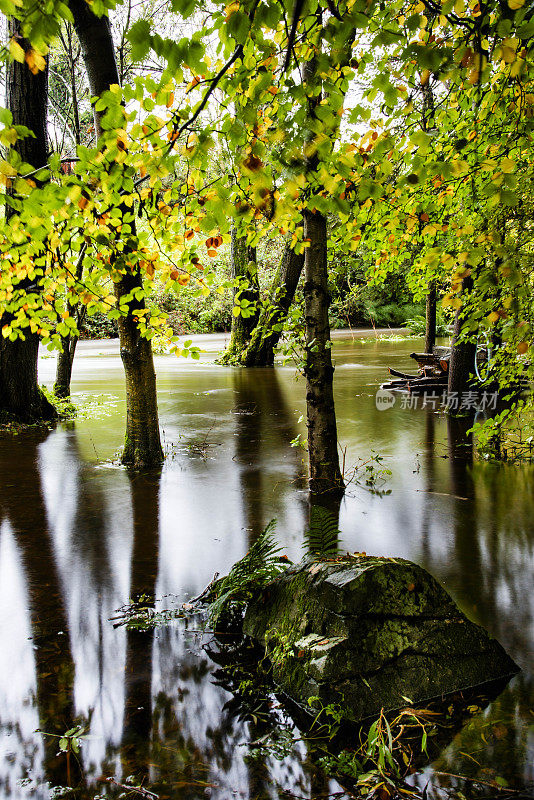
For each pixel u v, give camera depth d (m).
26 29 2.20
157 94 2.65
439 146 4.39
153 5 9.83
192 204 3.32
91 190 3.10
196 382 16.98
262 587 3.84
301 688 2.97
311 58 2.89
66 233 3.83
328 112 2.55
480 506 6.16
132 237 3.99
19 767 2.56
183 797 2.39
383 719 2.83
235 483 7.22
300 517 5.96
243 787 2.45
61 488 7.11
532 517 5.80
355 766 2.54
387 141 3.05
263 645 3.48
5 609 4.05
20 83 9.95
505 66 3.38
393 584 3.15
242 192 3.09
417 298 7.84
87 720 2.88
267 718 2.88
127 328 7.80
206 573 4.64
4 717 2.90
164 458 8.35
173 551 5.11
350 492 6.75
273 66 2.71
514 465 7.81
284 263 17.06
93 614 3.97
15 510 6.31
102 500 6.62
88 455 8.80
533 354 3.95
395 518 5.84
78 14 6.34
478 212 4.52
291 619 3.32
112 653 3.48
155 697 3.06
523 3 2.47
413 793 2.38
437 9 2.88
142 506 6.40
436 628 3.15
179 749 2.67
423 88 3.46
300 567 3.55
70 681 3.20
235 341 22.00
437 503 6.29
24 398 11.38
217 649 3.52
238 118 2.58
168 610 4.01
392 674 2.98
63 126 13.06
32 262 3.96
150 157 2.89
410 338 33.47
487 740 2.68
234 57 2.46
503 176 3.06
